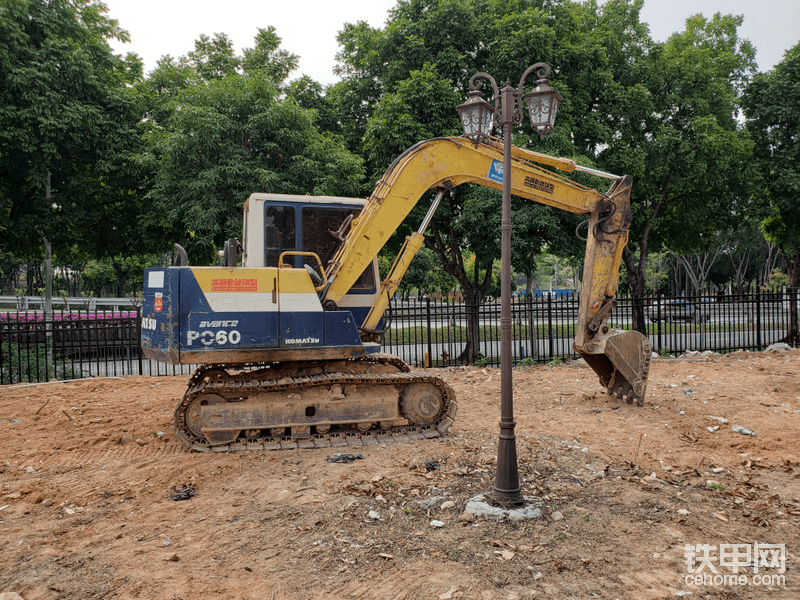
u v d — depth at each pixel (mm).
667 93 17312
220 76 17375
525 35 14344
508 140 5086
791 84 18203
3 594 3527
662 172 16516
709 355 14492
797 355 14383
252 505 5023
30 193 16141
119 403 9555
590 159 15438
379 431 7148
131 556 4086
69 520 4734
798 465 6094
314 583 3715
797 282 21656
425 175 7391
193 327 6430
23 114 13555
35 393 10594
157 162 14492
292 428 6871
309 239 7387
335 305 7008
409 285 45938
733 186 18156
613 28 18000
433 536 4410
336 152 14641
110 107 15664
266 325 6637
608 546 4254
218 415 6617
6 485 5535
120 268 48281
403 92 14750
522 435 7211
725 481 5684
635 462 6223
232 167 13422
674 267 43000
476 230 14883
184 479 5652
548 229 14438
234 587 3662
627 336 8844
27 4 13945
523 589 3639
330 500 5082
